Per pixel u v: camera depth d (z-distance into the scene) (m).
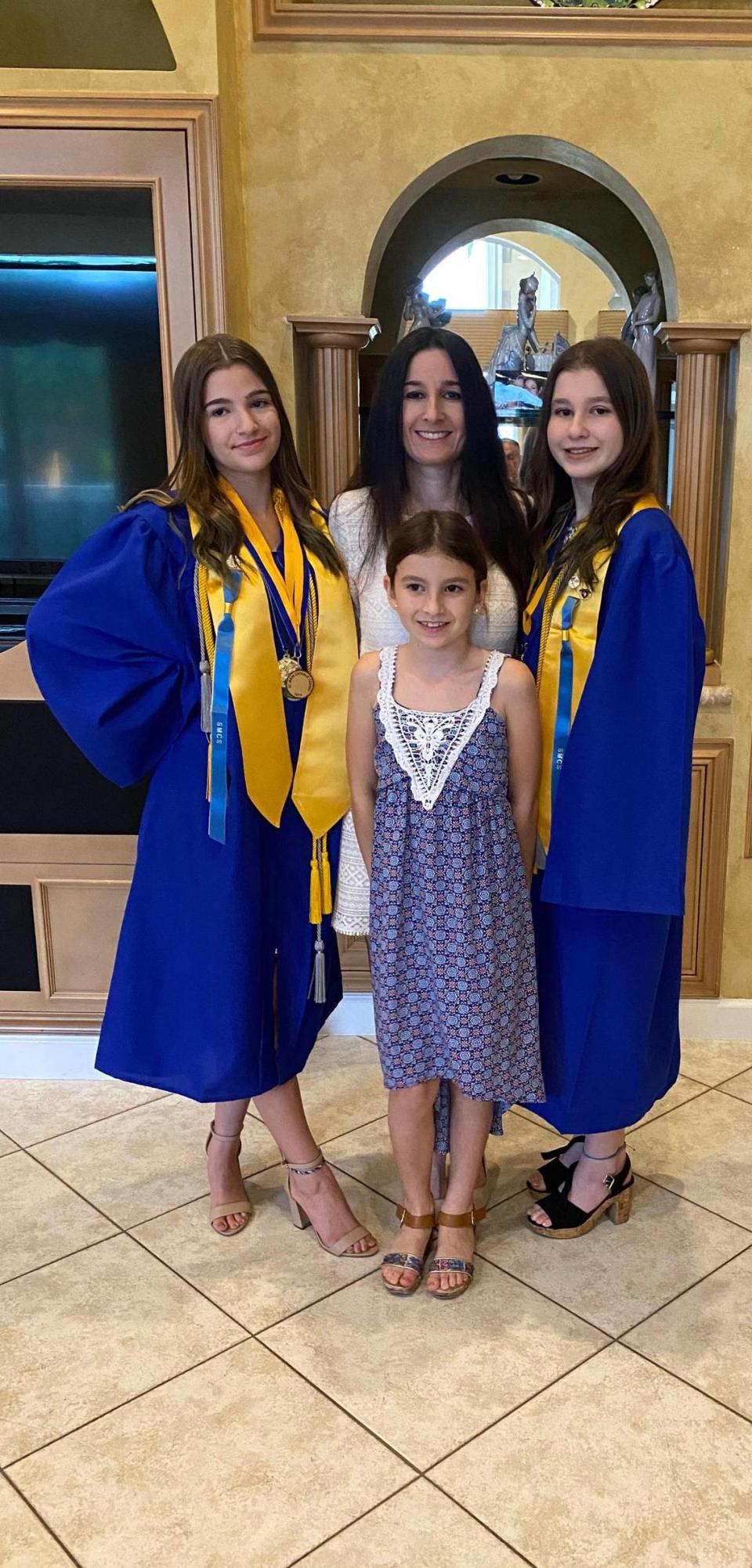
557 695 1.77
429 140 2.41
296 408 2.55
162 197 2.27
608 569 1.71
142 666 1.74
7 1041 2.66
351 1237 1.98
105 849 2.54
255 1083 1.82
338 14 2.34
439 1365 1.71
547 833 1.81
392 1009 1.79
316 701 1.85
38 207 2.31
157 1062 1.88
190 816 1.79
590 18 2.32
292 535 1.84
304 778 1.85
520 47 2.35
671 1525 1.43
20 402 2.42
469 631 1.75
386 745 1.75
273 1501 1.47
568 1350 1.74
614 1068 1.86
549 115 2.39
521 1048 1.82
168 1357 1.74
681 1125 2.41
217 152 2.24
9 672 2.47
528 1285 1.90
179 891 1.80
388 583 1.73
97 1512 1.46
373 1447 1.56
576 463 1.75
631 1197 2.13
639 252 3.04
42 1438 1.58
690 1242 2.01
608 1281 1.91
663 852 1.68
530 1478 1.50
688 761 1.70
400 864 1.75
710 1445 1.55
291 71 2.38
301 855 1.88
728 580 2.58
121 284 2.35
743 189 2.41
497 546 1.85
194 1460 1.54
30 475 2.46
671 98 2.37
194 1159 2.30
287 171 2.43
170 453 2.41
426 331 1.77
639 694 1.69
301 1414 1.62
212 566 1.70
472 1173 1.90
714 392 2.50
